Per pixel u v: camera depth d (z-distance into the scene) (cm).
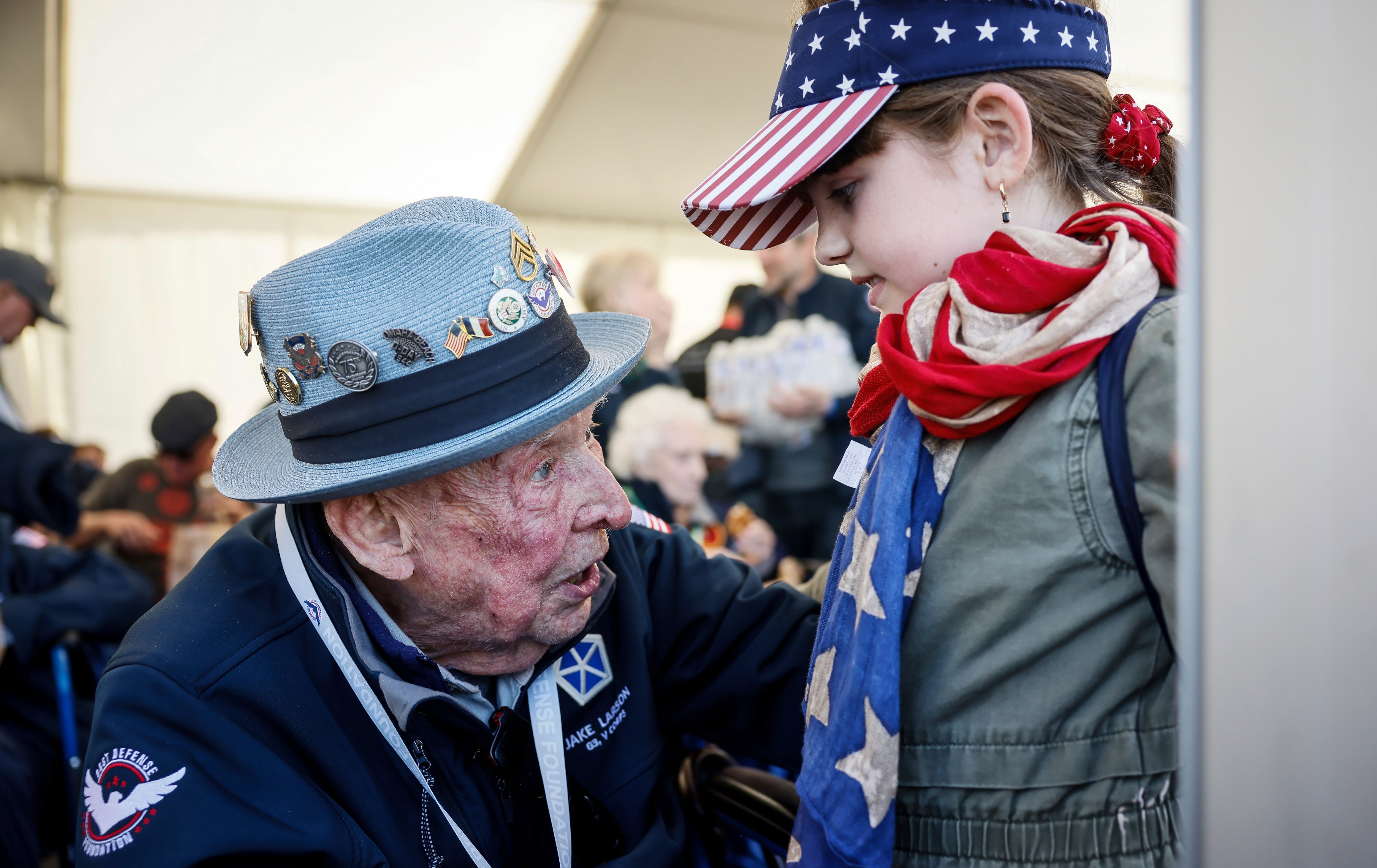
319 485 78
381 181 566
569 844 90
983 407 65
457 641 87
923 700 70
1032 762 68
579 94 472
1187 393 45
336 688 87
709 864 109
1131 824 68
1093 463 63
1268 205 42
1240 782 44
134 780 77
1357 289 41
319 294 77
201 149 513
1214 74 43
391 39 419
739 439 265
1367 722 41
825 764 70
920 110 72
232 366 612
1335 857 42
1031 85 73
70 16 380
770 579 250
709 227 94
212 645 84
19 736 187
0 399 218
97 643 198
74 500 213
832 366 259
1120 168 76
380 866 81
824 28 76
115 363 588
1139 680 68
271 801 78
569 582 88
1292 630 42
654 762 102
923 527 70
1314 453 42
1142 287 64
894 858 73
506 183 566
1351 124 40
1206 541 44
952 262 74
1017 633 67
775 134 76
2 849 170
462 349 77
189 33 401
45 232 561
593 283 283
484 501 80
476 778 89
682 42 425
